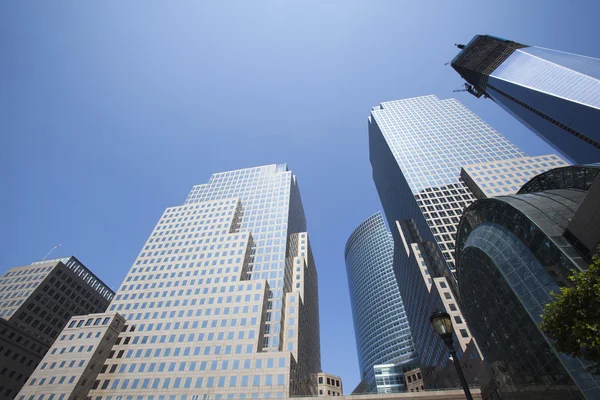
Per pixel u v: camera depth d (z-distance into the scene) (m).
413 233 138.62
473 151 138.00
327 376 91.94
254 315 83.56
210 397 66.94
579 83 97.94
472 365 69.69
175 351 78.06
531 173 108.81
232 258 105.62
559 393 30.64
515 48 138.12
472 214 49.59
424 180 127.94
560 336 16.92
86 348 77.44
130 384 72.56
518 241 37.38
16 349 95.25
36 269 124.81
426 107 186.62
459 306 86.75
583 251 29.16
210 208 133.88
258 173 171.25
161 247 115.62
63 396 67.62
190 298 92.50
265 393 65.19
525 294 34.53
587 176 36.44
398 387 116.12
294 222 159.88
